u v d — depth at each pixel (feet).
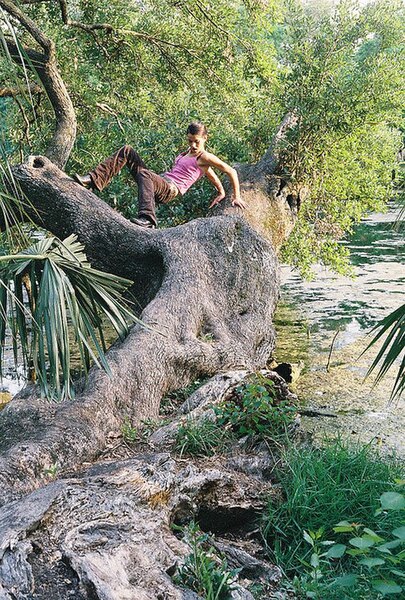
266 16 42.19
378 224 76.69
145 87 44.50
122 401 18.21
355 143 39.47
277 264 25.26
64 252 16.56
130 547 11.51
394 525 14.01
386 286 47.21
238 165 34.63
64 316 14.03
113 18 40.78
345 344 33.99
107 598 10.32
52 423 16.22
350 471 15.89
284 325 38.04
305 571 13.65
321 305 42.52
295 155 34.78
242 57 42.60
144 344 19.89
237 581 12.14
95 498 12.20
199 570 11.43
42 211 25.13
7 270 14.48
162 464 14.67
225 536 15.02
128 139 37.81
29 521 11.32
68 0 41.19
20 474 14.37
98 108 41.91
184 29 42.06
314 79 36.01
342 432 23.17
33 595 10.39
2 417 16.62
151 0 42.19
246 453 16.80
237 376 18.43
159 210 33.96
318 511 14.92
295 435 17.65
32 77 32.07
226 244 24.34
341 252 42.16
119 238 24.89
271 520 14.96
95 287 15.01
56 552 11.10
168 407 19.38
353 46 37.06
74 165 39.47
